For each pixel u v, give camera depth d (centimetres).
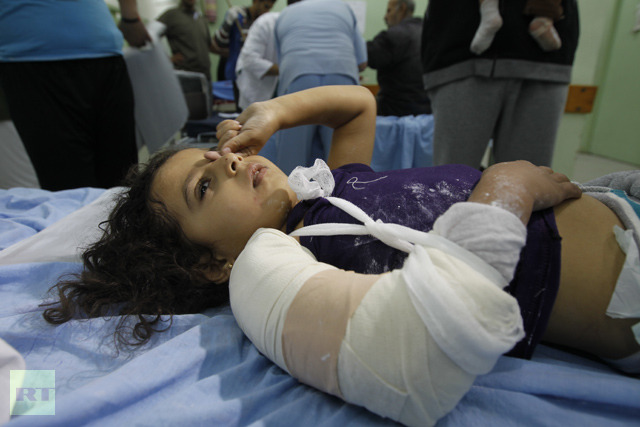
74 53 144
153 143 211
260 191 73
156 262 76
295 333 47
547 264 54
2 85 144
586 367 60
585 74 204
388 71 253
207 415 48
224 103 382
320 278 50
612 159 341
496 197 50
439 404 43
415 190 66
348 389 45
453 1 123
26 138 152
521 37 115
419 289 42
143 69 194
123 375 52
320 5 171
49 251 93
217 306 83
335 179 78
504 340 41
